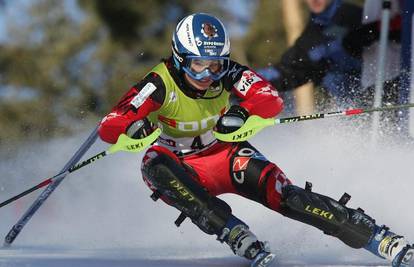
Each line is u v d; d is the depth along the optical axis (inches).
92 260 706.2
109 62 1975.9
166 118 723.4
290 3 1374.3
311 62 1178.0
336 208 671.8
